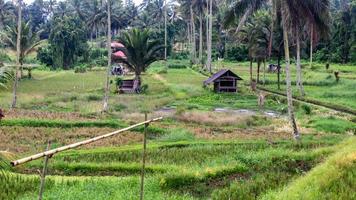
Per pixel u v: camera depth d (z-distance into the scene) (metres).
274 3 27.17
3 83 13.98
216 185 16.66
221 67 91.50
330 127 33.19
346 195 12.16
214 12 84.06
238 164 18.56
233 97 52.53
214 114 37.09
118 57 55.22
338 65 88.38
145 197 14.02
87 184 15.48
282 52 58.31
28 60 95.50
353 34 90.50
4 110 35.44
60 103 41.94
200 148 23.44
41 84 60.78
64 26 95.50
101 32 138.88
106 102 38.09
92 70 89.12
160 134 29.47
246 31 59.47
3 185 14.80
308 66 86.50
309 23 27.19
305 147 23.88
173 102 46.69
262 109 43.50
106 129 30.03
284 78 71.19
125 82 56.12
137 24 117.56
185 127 31.84
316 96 50.34
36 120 30.42
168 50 112.88
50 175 18.00
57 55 94.19
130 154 21.92
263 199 13.29
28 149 23.34
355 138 22.27
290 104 27.84
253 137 28.66
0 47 64.75
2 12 86.44
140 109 40.19
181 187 16.34
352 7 91.62
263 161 19.16
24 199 13.48
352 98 48.75
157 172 18.56
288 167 18.62
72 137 27.36
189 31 109.75
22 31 53.81
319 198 12.16
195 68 89.94
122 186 15.41
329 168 14.47
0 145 24.12
